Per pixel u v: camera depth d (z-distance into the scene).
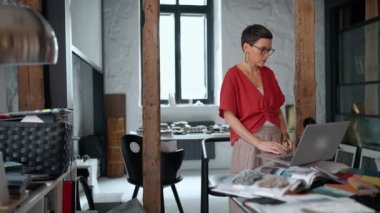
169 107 6.61
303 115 2.58
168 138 4.42
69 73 2.71
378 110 5.25
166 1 6.86
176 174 3.36
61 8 2.59
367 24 5.44
